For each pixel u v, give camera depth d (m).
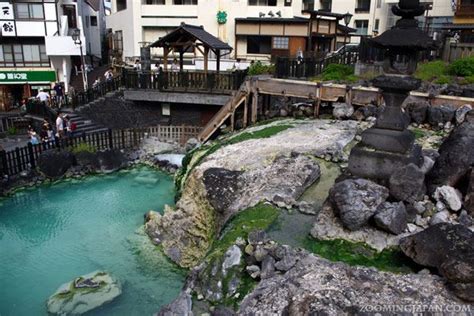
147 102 21.84
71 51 28.20
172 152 20.12
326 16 26.06
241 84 19.17
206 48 20.73
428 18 31.88
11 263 11.33
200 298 6.82
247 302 5.71
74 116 21.67
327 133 13.34
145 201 15.55
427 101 13.80
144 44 31.34
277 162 10.94
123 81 22.09
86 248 12.05
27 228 13.41
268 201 9.03
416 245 6.14
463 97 13.82
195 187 11.62
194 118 21.66
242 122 18.20
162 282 10.21
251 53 32.38
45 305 9.45
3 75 27.86
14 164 16.47
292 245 7.28
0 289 10.13
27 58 28.48
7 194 15.71
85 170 18.17
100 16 43.19
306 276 5.84
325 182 10.06
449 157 7.84
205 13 32.31
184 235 11.30
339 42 35.03
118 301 9.40
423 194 7.84
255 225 8.02
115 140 20.02
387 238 7.03
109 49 40.19
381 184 8.03
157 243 12.04
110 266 10.99
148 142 20.91
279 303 5.42
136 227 13.32
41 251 11.96
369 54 18.97
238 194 10.12
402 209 7.18
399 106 7.89
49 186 16.83
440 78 16.69
